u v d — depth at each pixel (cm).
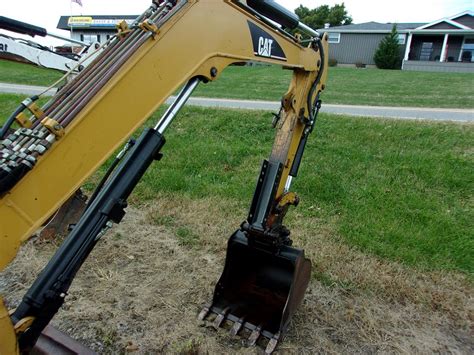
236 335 254
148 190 474
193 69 156
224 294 274
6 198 114
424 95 1231
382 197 466
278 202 252
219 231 386
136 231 384
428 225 404
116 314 271
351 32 3284
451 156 577
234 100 1049
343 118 753
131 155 148
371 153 608
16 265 325
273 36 208
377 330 267
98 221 142
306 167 555
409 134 664
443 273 329
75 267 139
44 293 133
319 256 347
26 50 350
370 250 357
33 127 124
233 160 589
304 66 244
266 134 705
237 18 179
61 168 123
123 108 135
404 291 304
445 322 278
